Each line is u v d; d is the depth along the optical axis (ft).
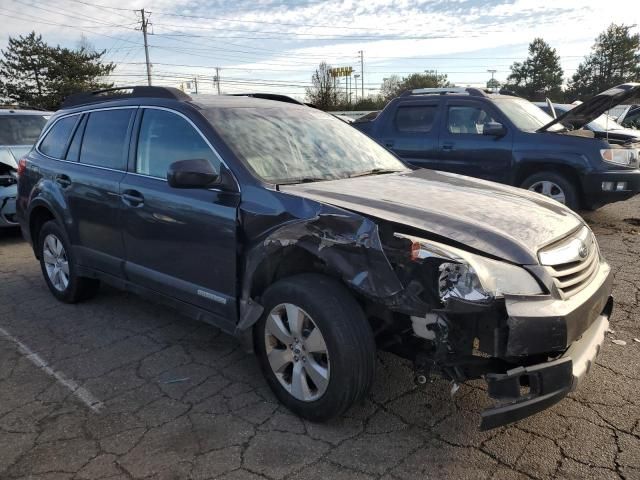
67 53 154.61
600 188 23.80
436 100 27.81
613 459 9.02
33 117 29.48
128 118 13.85
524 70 278.05
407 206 9.87
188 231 11.65
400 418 10.25
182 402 10.93
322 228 9.44
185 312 12.34
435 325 8.64
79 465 9.02
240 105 13.12
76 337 14.20
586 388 11.23
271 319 10.33
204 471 8.83
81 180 14.67
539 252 9.07
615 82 256.32
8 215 25.03
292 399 10.23
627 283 17.62
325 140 13.47
